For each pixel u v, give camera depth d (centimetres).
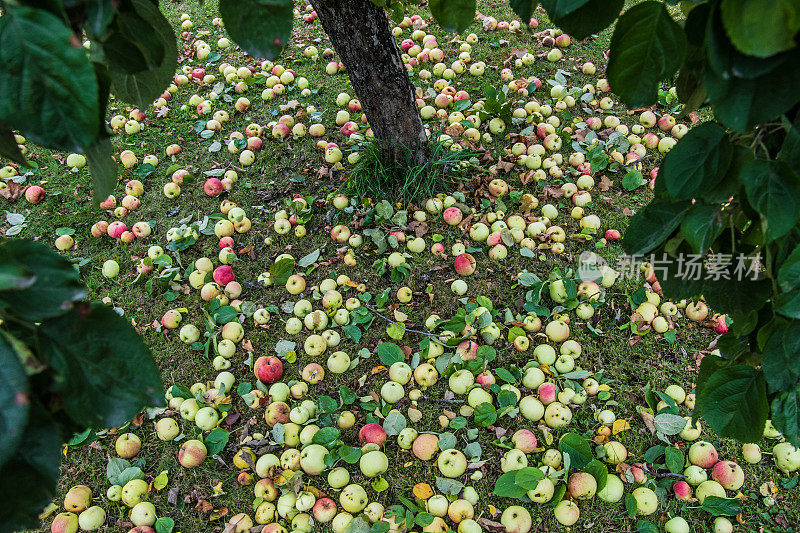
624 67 95
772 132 106
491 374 292
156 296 348
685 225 110
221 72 532
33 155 458
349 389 295
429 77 499
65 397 79
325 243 370
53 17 65
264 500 255
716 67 80
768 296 125
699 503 249
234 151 440
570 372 292
